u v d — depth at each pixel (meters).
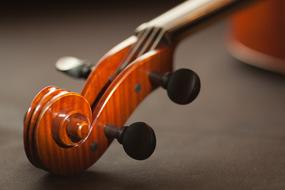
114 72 0.72
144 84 0.71
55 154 0.67
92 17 1.69
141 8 1.80
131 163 0.74
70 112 0.66
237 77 1.10
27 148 0.66
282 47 1.10
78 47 1.35
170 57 0.75
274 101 0.96
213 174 0.72
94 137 0.69
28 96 0.99
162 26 0.75
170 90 0.70
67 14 1.73
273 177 0.72
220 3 0.78
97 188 0.70
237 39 1.21
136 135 0.66
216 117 0.90
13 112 0.92
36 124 0.65
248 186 0.70
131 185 0.70
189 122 0.88
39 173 0.73
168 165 0.74
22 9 1.79
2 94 0.99
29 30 1.54
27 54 1.29
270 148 0.78
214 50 1.31
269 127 0.86
